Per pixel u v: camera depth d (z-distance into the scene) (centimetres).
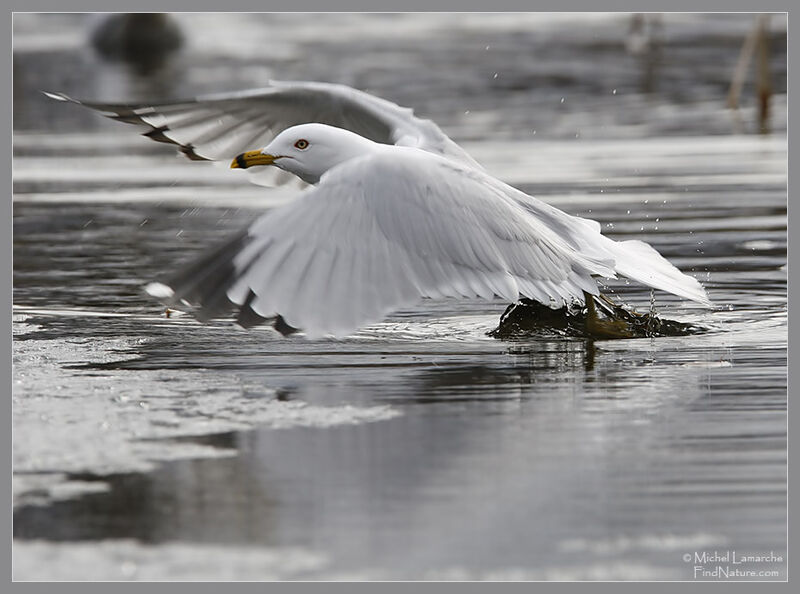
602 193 1942
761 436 907
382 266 961
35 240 1684
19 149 2502
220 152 1318
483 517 775
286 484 823
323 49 3934
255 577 711
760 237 1639
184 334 1233
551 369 1096
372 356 1148
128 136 2667
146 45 3959
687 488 817
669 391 1021
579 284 1092
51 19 4888
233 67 3512
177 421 950
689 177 2070
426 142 1234
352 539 750
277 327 922
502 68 3462
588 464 855
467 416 959
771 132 2534
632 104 2916
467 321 1295
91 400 1005
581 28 4309
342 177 978
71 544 746
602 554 736
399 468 849
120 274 1495
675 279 1197
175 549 741
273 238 936
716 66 3447
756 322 1265
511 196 1136
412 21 4722
